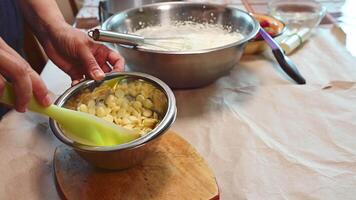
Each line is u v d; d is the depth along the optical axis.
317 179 0.48
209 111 0.62
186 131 0.58
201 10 0.80
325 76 0.72
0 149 0.55
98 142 0.44
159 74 0.63
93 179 0.47
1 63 0.38
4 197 0.47
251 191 0.46
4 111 0.75
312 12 0.92
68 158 0.51
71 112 0.43
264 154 0.52
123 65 0.61
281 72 0.74
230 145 0.54
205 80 0.66
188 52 0.58
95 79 0.52
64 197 0.46
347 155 0.51
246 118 0.60
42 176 0.50
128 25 0.76
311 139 0.55
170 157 0.50
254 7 1.05
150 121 0.50
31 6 0.64
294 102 0.64
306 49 0.83
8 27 0.87
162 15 0.80
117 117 0.53
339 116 0.60
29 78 0.40
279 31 0.82
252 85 0.70
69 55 0.62
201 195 0.44
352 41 0.85
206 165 0.49
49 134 0.58
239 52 0.64
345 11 1.00
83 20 0.97
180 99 0.66
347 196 0.45
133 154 0.45
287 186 0.47
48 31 0.63
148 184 0.46
